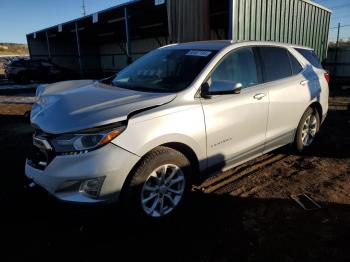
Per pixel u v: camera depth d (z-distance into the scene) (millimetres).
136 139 2645
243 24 9078
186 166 3072
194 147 3070
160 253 2611
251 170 4309
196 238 2803
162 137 2781
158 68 3672
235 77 3570
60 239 2789
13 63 18516
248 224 3008
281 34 10836
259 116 3742
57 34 24469
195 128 3027
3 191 3666
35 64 19000
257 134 3807
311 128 5039
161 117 2807
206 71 3266
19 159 4785
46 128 2711
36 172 2791
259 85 3830
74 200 2578
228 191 3672
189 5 10039
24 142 5746
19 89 15602
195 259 2535
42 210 3242
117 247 2688
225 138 3363
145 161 2752
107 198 2607
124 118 2637
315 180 3980
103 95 3109
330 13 13945
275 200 3463
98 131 2555
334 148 5246
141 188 2762
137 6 14578
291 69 4449
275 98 3959
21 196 3535
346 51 16750
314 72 4848
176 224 3012
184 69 3398
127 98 2980
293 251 2621
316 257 2549
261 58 3965
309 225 2986
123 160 2586
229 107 3344
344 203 3398
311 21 12625
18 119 7953
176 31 10664
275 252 2611
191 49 3768
